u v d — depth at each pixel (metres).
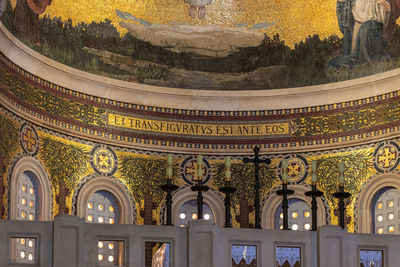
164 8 25.48
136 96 24.64
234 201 24.47
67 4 23.89
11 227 16.48
